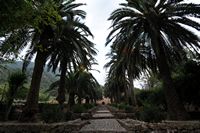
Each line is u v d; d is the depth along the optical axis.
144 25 17.05
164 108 24.03
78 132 12.48
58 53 21.64
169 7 15.97
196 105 21.34
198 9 15.18
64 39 19.02
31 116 15.20
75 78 33.81
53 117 14.54
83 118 22.70
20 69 19.83
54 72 23.34
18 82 19.53
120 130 13.42
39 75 16.31
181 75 20.56
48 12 7.51
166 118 16.58
